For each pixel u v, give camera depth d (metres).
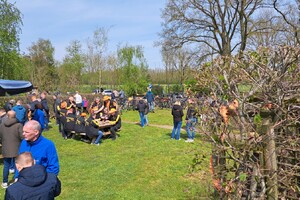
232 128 3.54
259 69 3.49
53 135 13.66
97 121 11.79
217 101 3.71
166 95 29.30
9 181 7.24
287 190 3.58
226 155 3.68
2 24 20.75
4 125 6.80
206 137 3.81
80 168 8.31
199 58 27.06
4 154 6.84
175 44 28.86
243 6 24.22
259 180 3.39
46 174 3.25
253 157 3.55
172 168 8.13
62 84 32.56
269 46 3.63
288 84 3.32
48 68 39.78
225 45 26.70
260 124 3.38
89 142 11.99
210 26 27.70
